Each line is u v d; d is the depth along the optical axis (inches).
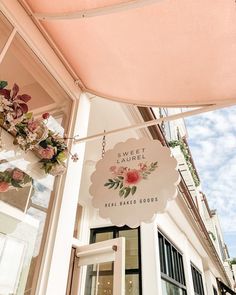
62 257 53.7
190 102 63.8
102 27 52.4
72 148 65.1
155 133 124.7
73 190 62.5
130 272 131.1
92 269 119.9
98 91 73.0
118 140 123.7
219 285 478.6
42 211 52.7
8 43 51.8
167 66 57.3
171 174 60.9
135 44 54.3
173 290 168.2
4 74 54.5
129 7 44.2
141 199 60.2
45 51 60.6
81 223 141.9
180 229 225.1
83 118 72.7
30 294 45.3
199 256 329.7
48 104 63.9
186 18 46.4
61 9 50.9
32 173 49.4
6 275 41.7
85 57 63.2
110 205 62.4
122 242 94.5
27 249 47.1
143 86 64.3
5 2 50.9
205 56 52.9
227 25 46.1
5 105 41.1
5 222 43.9
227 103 56.2
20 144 43.4
